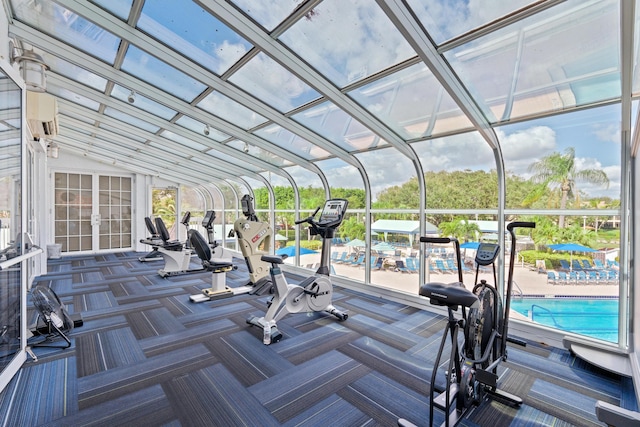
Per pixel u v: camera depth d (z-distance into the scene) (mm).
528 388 2494
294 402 2258
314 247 6555
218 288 5039
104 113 5629
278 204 7613
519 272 3729
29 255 2730
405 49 2734
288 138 5176
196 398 2291
